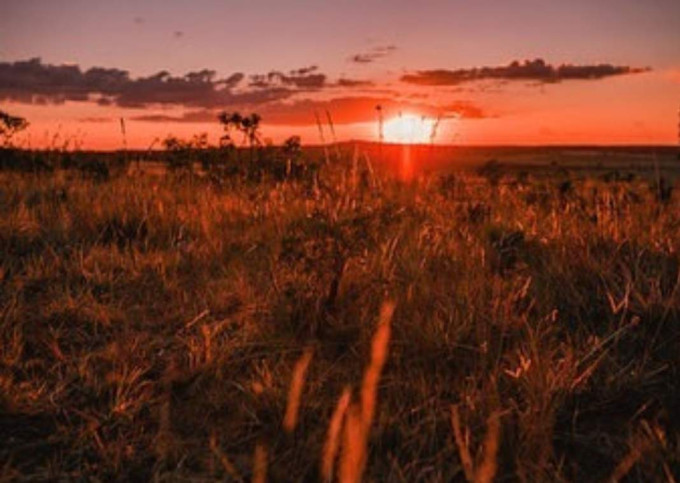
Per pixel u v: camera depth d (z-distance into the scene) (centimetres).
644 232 609
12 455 311
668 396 358
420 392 351
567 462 305
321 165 679
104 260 598
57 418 343
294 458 298
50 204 786
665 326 432
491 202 826
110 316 472
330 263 466
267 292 498
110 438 325
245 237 666
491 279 498
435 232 616
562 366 372
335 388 365
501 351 400
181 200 884
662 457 291
